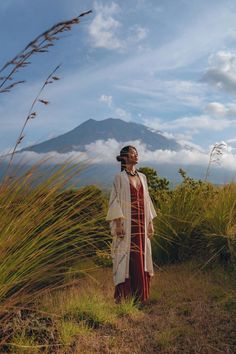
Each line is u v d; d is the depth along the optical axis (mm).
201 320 4520
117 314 4805
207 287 5551
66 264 4391
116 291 5402
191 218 7211
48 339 3922
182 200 7438
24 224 3344
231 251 6273
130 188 5496
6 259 3348
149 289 5547
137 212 5492
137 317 4711
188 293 5406
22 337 3764
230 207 6938
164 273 6516
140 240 5453
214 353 3812
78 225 3889
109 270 6508
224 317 4527
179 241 7133
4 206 3215
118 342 4117
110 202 5344
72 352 3812
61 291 4984
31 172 3238
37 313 4215
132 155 5617
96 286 5754
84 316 4562
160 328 4418
